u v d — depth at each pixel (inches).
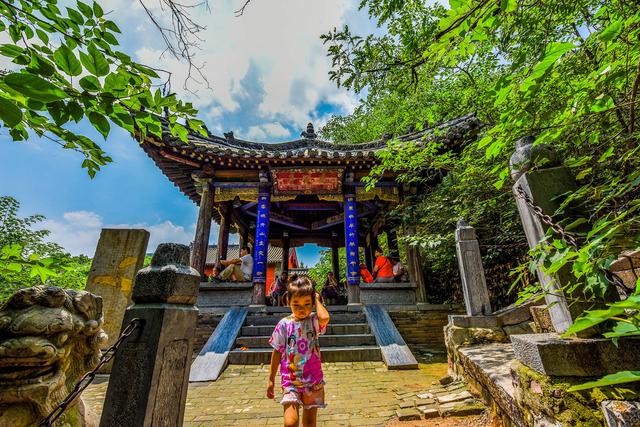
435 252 298.8
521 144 86.0
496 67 254.2
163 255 83.3
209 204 349.7
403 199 364.5
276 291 423.8
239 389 176.4
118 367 71.0
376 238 512.4
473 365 137.7
